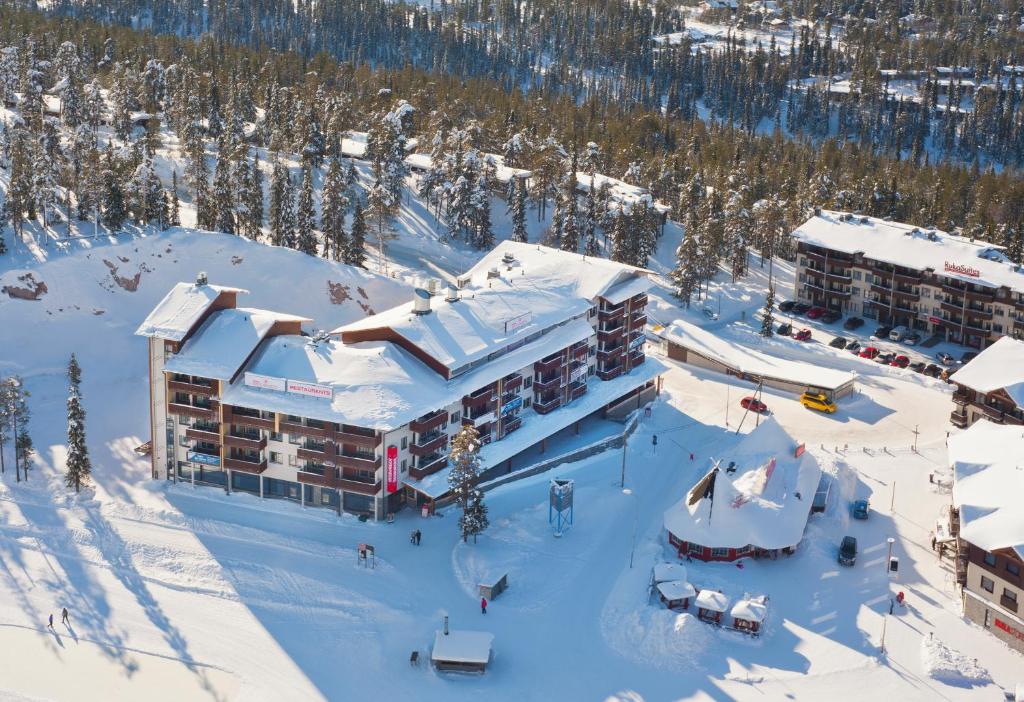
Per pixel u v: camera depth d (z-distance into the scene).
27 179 169.00
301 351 115.19
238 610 97.19
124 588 100.06
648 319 176.50
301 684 87.94
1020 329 163.25
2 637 93.12
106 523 109.06
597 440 131.75
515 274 137.00
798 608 98.69
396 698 86.38
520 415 126.88
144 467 120.25
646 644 92.75
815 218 189.00
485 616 96.62
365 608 97.38
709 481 106.38
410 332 116.88
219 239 167.88
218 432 112.75
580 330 131.88
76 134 191.38
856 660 91.25
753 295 189.50
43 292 153.75
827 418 142.00
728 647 92.88
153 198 172.62
